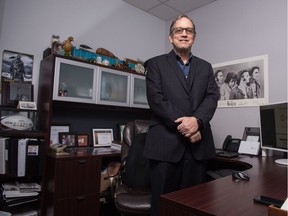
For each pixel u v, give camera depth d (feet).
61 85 6.57
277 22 7.24
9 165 5.55
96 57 7.66
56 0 7.55
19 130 5.82
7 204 5.56
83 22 8.15
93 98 7.17
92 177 6.30
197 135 3.80
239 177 3.52
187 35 4.28
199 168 4.04
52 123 7.13
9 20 6.63
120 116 9.03
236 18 8.32
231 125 8.09
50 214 5.72
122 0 9.34
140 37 9.93
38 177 6.33
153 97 4.04
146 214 4.53
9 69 6.59
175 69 4.16
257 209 2.30
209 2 9.17
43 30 7.24
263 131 6.07
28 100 6.72
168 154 3.72
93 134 8.01
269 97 7.23
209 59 9.00
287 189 2.99
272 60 7.26
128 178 5.50
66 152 6.30
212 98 4.27
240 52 8.09
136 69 8.68
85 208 6.14
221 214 2.18
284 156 6.14
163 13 10.30
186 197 2.65
